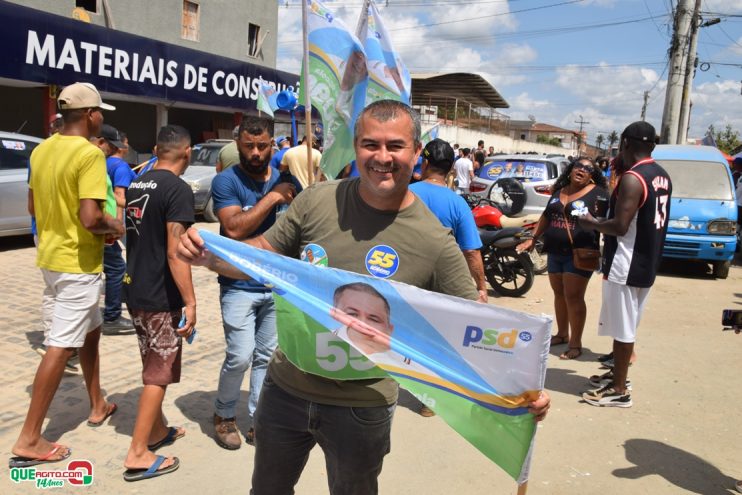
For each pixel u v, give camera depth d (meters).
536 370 1.86
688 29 16.78
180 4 19.39
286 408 2.08
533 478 3.38
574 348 5.47
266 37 23.47
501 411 1.94
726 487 3.35
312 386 2.02
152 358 3.20
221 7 21.03
